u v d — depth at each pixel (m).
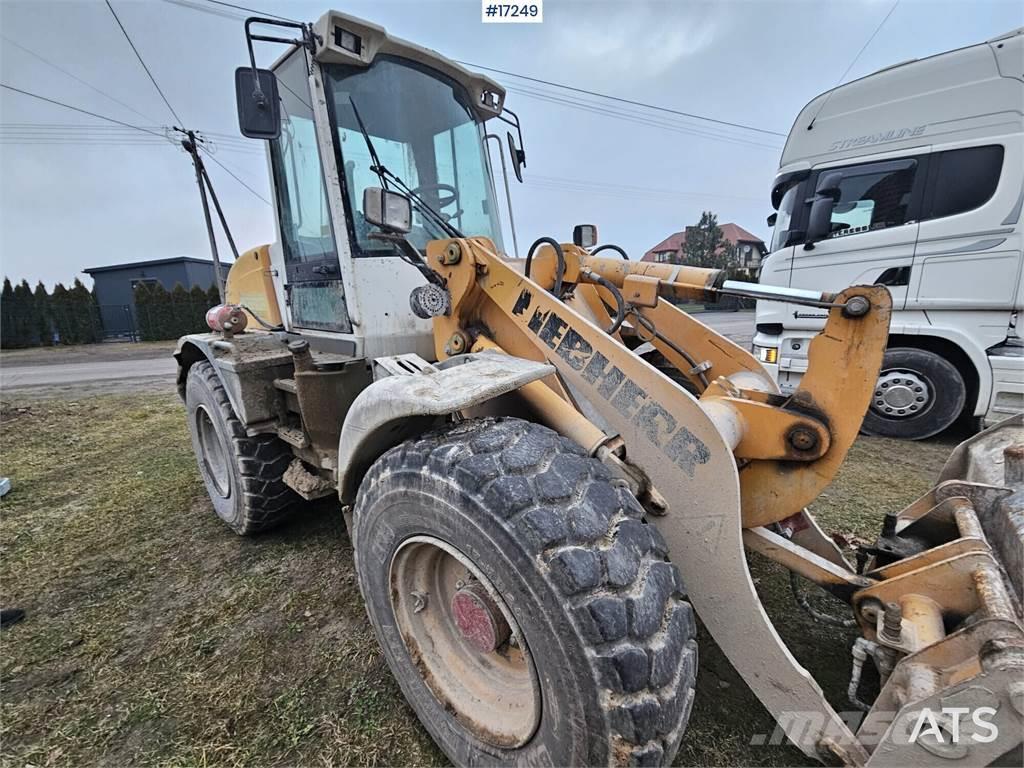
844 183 4.49
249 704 1.70
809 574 1.51
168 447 4.85
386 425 1.46
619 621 1.02
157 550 2.79
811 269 4.64
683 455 1.32
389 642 1.54
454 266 1.79
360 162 2.20
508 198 3.12
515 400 1.57
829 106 4.54
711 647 1.87
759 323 4.95
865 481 3.44
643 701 1.00
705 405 1.54
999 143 3.84
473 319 1.86
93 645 2.03
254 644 1.99
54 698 1.77
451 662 1.44
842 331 1.45
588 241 2.82
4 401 7.34
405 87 2.38
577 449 1.28
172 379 9.61
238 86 1.86
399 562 1.44
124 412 6.51
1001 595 1.18
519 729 1.23
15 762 1.53
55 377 10.55
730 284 1.75
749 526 1.66
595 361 1.49
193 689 1.78
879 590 1.40
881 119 4.29
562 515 1.10
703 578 1.33
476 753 1.31
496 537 1.12
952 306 4.09
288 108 2.36
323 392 2.07
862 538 2.64
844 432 1.47
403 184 2.24
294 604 2.23
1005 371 3.96
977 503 1.59
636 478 1.33
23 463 4.46
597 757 1.02
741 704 1.61
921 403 4.27
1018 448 1.56
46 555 2.78
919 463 3.79
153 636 2.07
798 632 1.91
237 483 2.65
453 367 1.47
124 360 14.19
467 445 1.26
